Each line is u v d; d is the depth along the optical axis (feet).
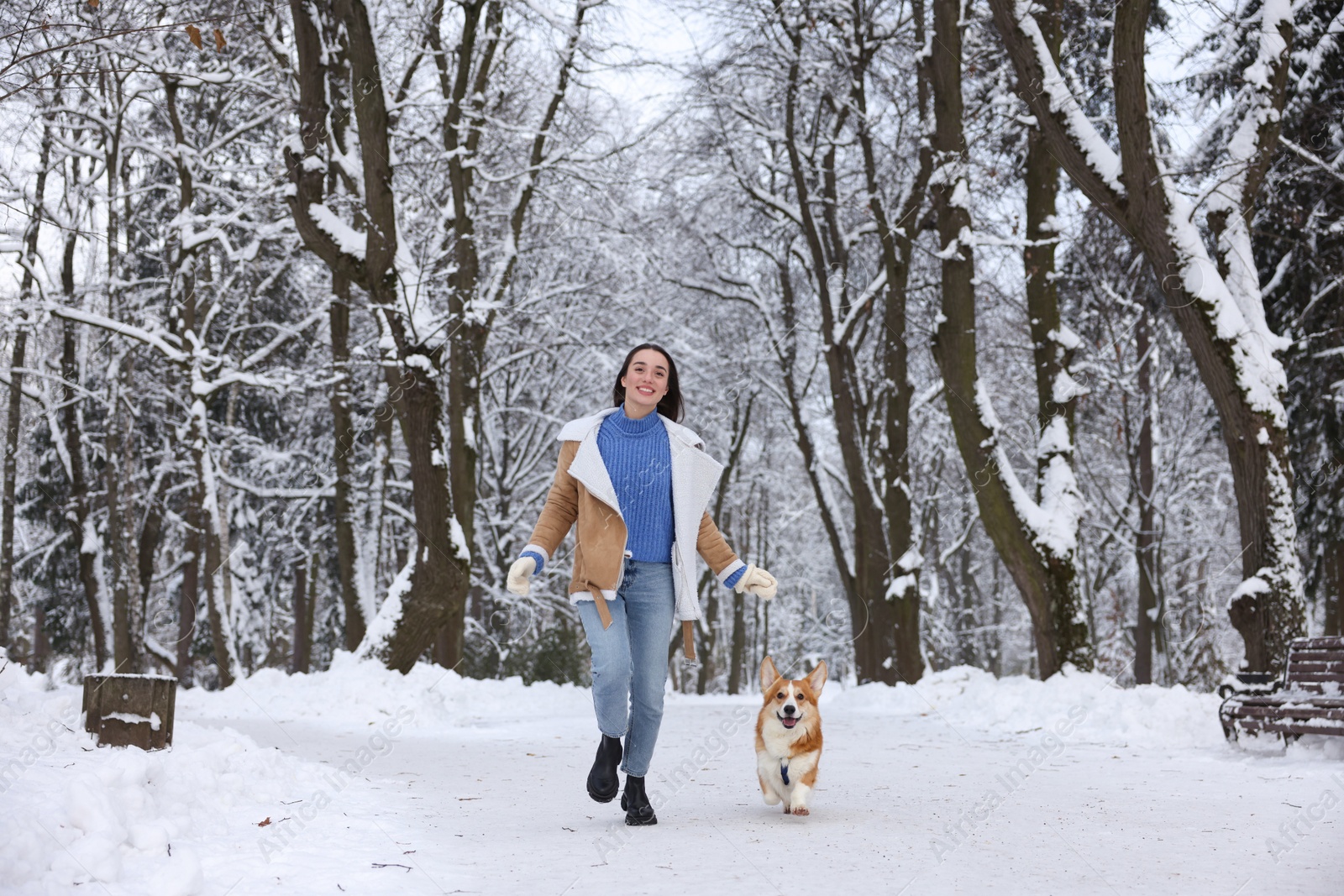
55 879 10.30
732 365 87.92
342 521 62.59
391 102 57.31
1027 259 49.47
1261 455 37.17
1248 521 37.35
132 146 67.31
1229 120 56.80
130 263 77.20
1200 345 38.14
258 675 45.65
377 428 72.18
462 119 61.31
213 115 74.43
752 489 118.93
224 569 79.51
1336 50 52.44
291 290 80.79
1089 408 81.97
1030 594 45.24
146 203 79.92
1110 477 101.35
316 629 107.55
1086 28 51.88
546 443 96.48
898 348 66.59
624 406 16.55
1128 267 66.90
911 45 58.70
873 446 78.74
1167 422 93.76
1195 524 96.58
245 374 64.03
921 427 90.79
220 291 67.05
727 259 83.92
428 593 47.19
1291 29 40.06
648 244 75.97
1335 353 55.98
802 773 17.31
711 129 73.61
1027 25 40.93
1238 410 37.47
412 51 63.10
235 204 65.41
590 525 15.81
